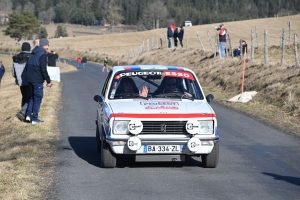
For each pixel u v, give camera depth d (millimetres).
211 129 11961
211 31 121438
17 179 11289
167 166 12953
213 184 11211
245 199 10070
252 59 34656
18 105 24641
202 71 38688
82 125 19531
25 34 191625
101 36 149000
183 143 11734
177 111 11961
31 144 15633
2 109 24297
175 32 59562
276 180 11609
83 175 11961
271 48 42812
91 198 10117
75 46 138625
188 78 13641
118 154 11867
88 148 15312
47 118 20203
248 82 29406
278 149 15258
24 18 189875
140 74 13570
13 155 14289
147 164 13164
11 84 43312
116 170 12492
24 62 19875
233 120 20750
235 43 81938
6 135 17609
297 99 22906
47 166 12883
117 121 11719
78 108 24500
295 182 11445
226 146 15680
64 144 15891
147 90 13320
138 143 11492
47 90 31938
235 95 28844
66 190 10680
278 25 115062
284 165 13188
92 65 86812
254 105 24250
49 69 26453
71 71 67875
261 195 10359
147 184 11172
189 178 11719
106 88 13820
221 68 36406
